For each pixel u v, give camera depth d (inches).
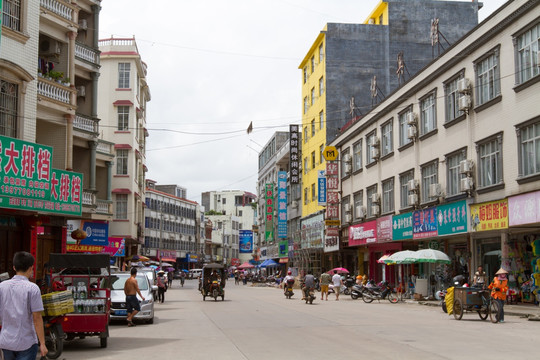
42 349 241.6
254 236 4889.3
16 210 761.6
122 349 489.7
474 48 1029.8
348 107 1982.0
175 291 1929.1
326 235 1803.6
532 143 872.9
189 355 442.0
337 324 694.5
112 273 839.1
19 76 792.9
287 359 414.9
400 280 1373.0
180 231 3634.4
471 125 1043.3
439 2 1979.6
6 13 788.0
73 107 994.7
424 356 424.2
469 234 1055.6
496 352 445.1
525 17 882.8
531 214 829.2
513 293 940.0
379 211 1497.3
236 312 917.8
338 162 1863.9
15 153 698.8
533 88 863.7
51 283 538.3
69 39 1024.2
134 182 1843.0
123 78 1846.7
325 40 1995.6
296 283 2064.5
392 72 1993.1
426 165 1230.9
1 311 239.5
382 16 2069.4
